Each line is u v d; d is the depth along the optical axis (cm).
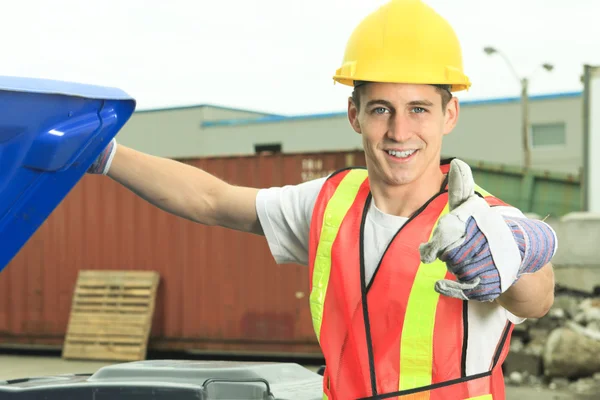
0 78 169
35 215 197
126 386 240
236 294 1308
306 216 222
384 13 199
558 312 1122
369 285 200
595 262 1166
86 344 1385
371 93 195
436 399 192
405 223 199
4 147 178
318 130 4328
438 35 196
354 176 217
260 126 4447
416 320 193
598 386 990
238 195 231
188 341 1333
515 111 4303
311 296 208
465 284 157
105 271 1384
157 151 4631
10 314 1451
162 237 1355
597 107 2144
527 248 163
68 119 186
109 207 1392
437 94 196
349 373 201
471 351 192
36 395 247
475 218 156
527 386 1020
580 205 2389
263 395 243
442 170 213
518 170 2406
